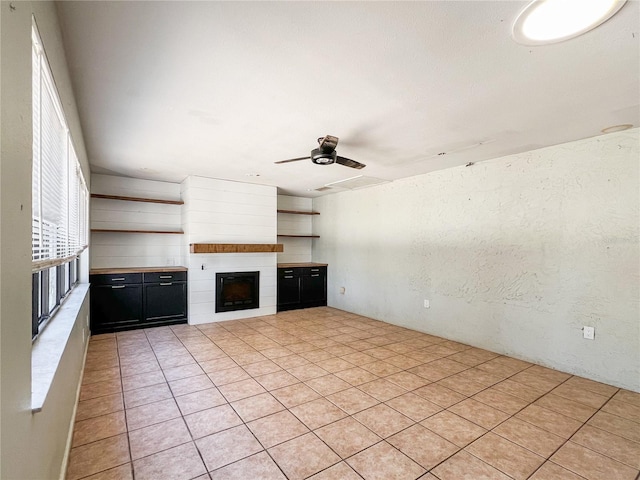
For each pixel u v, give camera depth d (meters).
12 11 0.80
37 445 1.10
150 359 3.54
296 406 2.57
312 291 6.57
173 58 1.82
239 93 2.23
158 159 3.97
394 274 5.24
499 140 3.20
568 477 1.82
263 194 5.66
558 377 3.18
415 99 2.30
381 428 2.28
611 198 3.01
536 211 3.53
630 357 2.90
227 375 3.15
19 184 0.86
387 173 4.73
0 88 0.72
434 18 1.48
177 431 2.21
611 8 1.39
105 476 1.78
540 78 2.01
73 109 2.25
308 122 2.74
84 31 1.58
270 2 1.38
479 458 1.97
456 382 3.05
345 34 1.60
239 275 5.45
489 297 3.96
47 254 1.62
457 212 4.31
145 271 4.72
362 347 4.06
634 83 2.06
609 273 3.03
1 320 0.72
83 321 3.13
